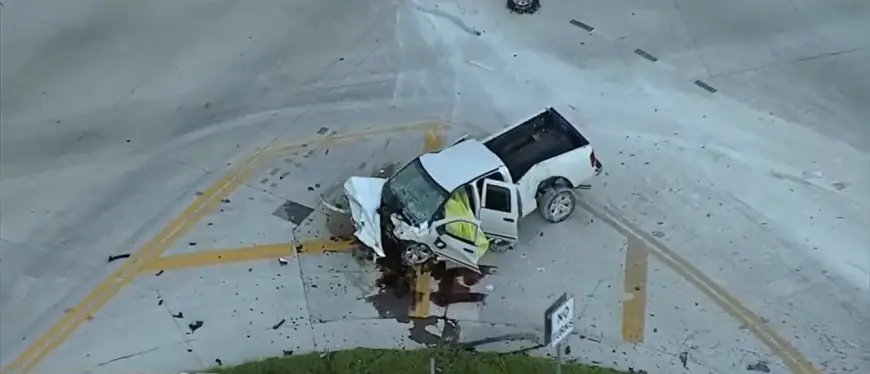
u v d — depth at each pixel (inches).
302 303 982.4
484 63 1293.1
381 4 1400.1
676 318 957.2
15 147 1183.6
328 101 1243.8
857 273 997.2
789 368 906.7
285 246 1045.8
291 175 1136.8
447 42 1328.7
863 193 1089.4
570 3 1389.0
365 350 925.8
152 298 993.5
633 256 1023.6
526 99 1232.8
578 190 1101.1
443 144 1168.8
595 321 956.0
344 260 1026.7
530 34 1338.6
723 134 1173.1
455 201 975.6
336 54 1316.4
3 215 1092.5
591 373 895.1
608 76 1264.8
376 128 1198.9
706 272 1003.9
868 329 940.6
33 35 1350.9
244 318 970.1
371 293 989.8
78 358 935.7
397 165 1143.0
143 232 1068.5
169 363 927.0
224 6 1402.6
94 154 1175.0
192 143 1186.6
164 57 1317.7
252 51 1326.3
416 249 979.9
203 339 949.8
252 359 926.4
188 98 1254.3
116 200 1110.4
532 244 1038.4
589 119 1200.2
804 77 1251.8
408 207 975.0
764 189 1098.7
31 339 954.7
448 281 999.0
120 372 920.9
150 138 1195.9
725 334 940.6
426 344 936.3
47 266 1031.6
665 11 1368.1
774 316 956.0
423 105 1230.9
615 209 1077.1
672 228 1053.8
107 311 981.8
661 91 1238.3
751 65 1274.6
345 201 1088.2
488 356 916.0
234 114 1229.1
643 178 1115.9
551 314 736.3
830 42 1304.1
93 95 1261.1
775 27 1333.7
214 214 1089.4
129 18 1381.6
